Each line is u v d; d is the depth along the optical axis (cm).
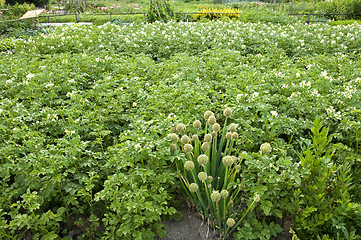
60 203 345
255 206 313
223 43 909
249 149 384
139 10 2511
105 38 968
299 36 955
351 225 291
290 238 316
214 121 329
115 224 308
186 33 980
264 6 2241
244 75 586
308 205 301
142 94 510
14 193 323
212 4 3269
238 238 299
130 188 315
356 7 1877
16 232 326
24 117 451
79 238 321
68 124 446
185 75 625
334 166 309
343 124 387
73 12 2462
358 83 527
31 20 1652
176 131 356
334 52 866
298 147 399
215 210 318
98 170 362
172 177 337
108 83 561
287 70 607
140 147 322
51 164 322
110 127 465
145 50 876
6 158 366
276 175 285
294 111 453
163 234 313
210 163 360
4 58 748
